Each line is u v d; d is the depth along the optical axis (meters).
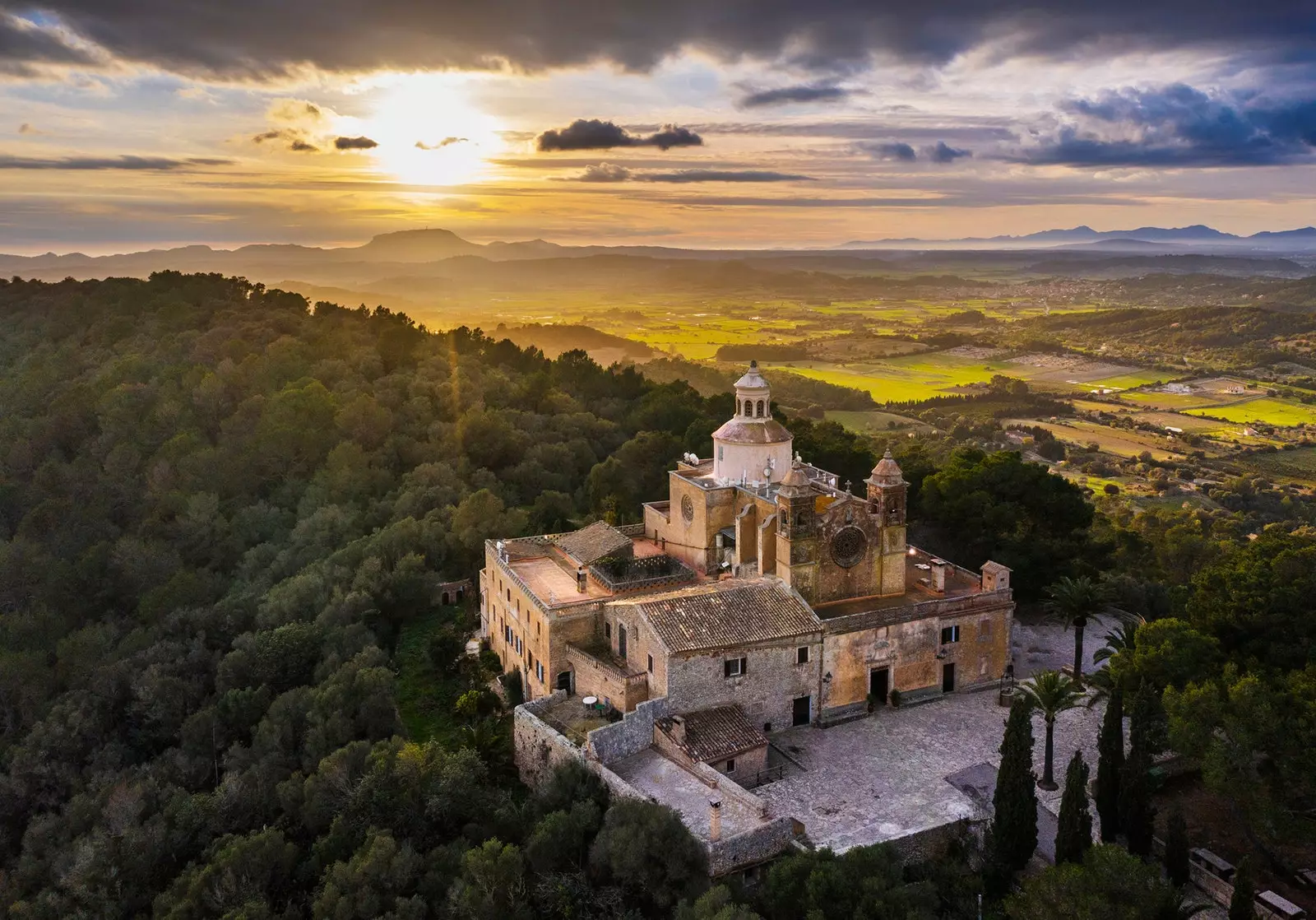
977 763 52.16
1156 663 50.75
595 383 153.75
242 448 120.69
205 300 191.12
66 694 76.38
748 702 54.44
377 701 61.00
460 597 85.06
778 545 59.94
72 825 59.81
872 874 38.75
